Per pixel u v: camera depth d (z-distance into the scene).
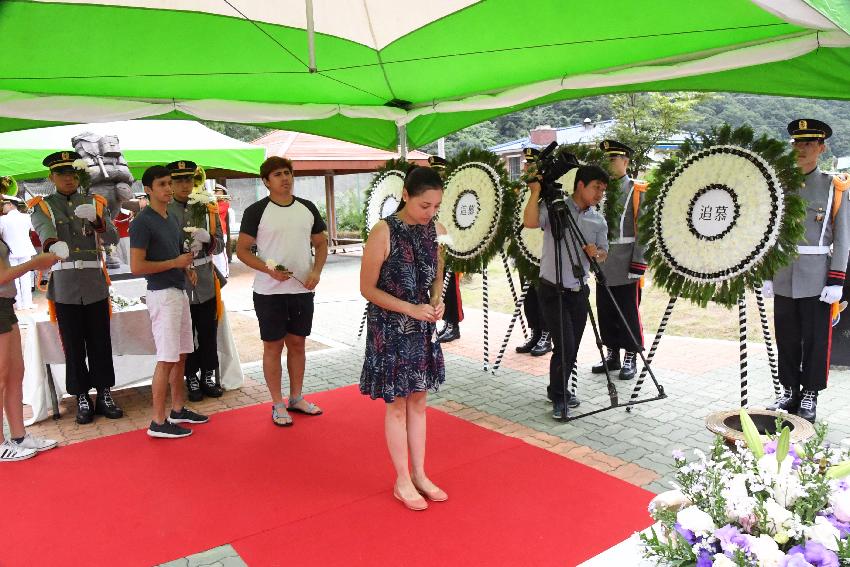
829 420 3.97
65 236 4.15
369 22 4.18
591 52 4.46
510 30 4.12
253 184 21.70
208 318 4.71
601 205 4.42
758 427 2.27
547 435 3.88
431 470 3.38
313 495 3.13
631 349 4.91
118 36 3.91
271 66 4.80
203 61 4.51
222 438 3.95
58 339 4.43
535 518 2.83
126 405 4.77
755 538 1.22
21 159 7.75
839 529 1.26
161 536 2.77
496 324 7.45
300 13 3.96
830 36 3.53
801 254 3.86
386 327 2.87
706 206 3.70
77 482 3.37
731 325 7.06
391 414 2.97
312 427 4.11
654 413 4.23
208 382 4.88
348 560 2.53
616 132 14.73
